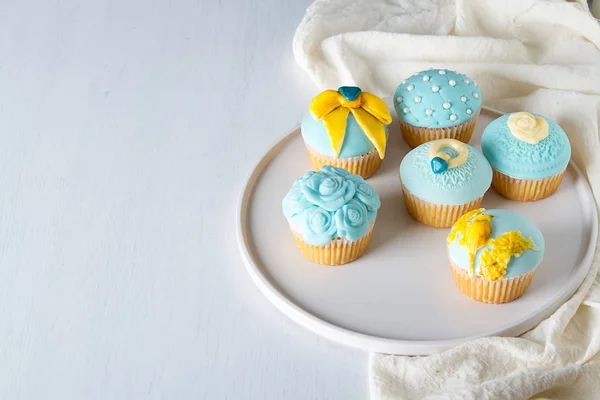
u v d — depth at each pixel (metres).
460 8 1.07
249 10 1.17
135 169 0.98
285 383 0.81
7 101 1.05
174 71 1.08
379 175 0.95
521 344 0.80
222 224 0.93
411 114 0.93
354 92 0.91
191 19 1.15
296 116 1.02
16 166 0.98
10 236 0.92
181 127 1.02
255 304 0.86
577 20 1.04
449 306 0.84
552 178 0.90
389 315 0.83
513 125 0.90
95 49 1.12
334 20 1.07
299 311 0.83
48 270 0.89
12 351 0.84
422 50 1.03
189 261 0.90
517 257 0.81
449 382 0.79
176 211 0.94
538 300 0.84
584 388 0.79
